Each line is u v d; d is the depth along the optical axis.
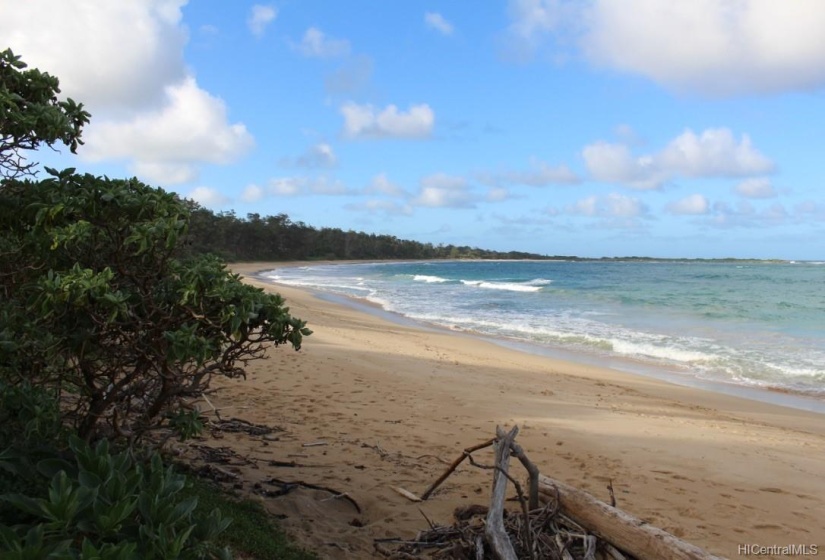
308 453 5.80
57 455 2.69
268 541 3.45
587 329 20.20
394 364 11.77
